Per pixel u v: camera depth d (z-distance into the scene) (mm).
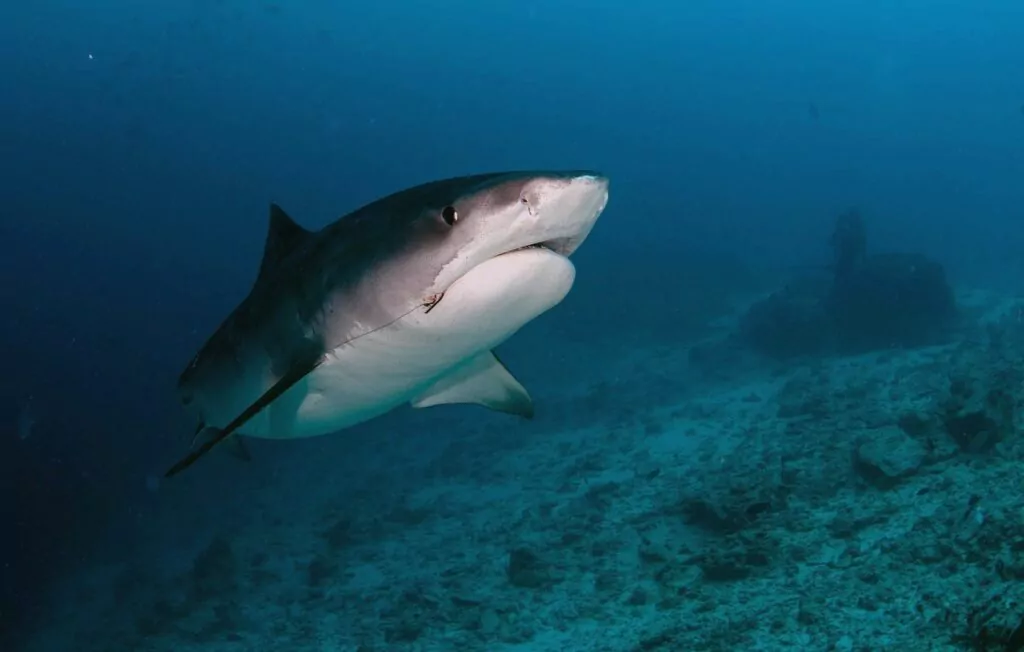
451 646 6977
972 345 13445
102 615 12445
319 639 8328
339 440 21203
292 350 3146
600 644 6066
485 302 2619
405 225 2654
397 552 10805
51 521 17984
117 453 22156
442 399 4312
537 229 2480
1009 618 3301
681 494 9094
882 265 18453
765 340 19328
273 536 13656
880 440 7605
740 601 5895
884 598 5094
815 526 6766
